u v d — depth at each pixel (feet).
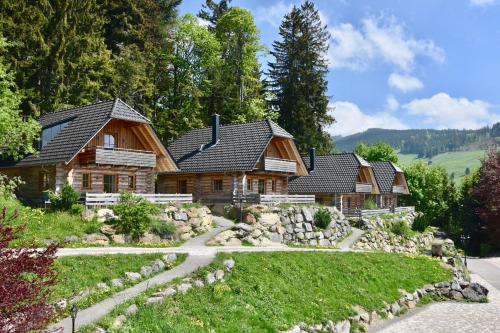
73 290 50.85
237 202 125.29
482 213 187.93
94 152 103.55
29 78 135.03
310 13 232.94
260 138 132.67
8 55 128.36
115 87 158.20
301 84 224.53
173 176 144.46
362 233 142.72
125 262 60.44
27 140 95.76
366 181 191.31
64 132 110.11
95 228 81.41
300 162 148.66
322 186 177.17
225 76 195.00
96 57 149.69
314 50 230.89
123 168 115.55
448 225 221.25
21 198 102.94
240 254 71.05
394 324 68.49
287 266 71.67
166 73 186.60
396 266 91.09
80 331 41.06
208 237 96.48
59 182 103.09
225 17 195.00
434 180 249.96
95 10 161.58
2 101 89.76
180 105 186.29
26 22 132.87
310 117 219.41
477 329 66.85
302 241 117.39
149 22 179.73
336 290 70.28
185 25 184.34
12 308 26.89
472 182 223.92
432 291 87.45
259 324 52.70
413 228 186.39
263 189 143.84
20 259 27.71
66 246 73.20
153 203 98.43
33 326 27.35
